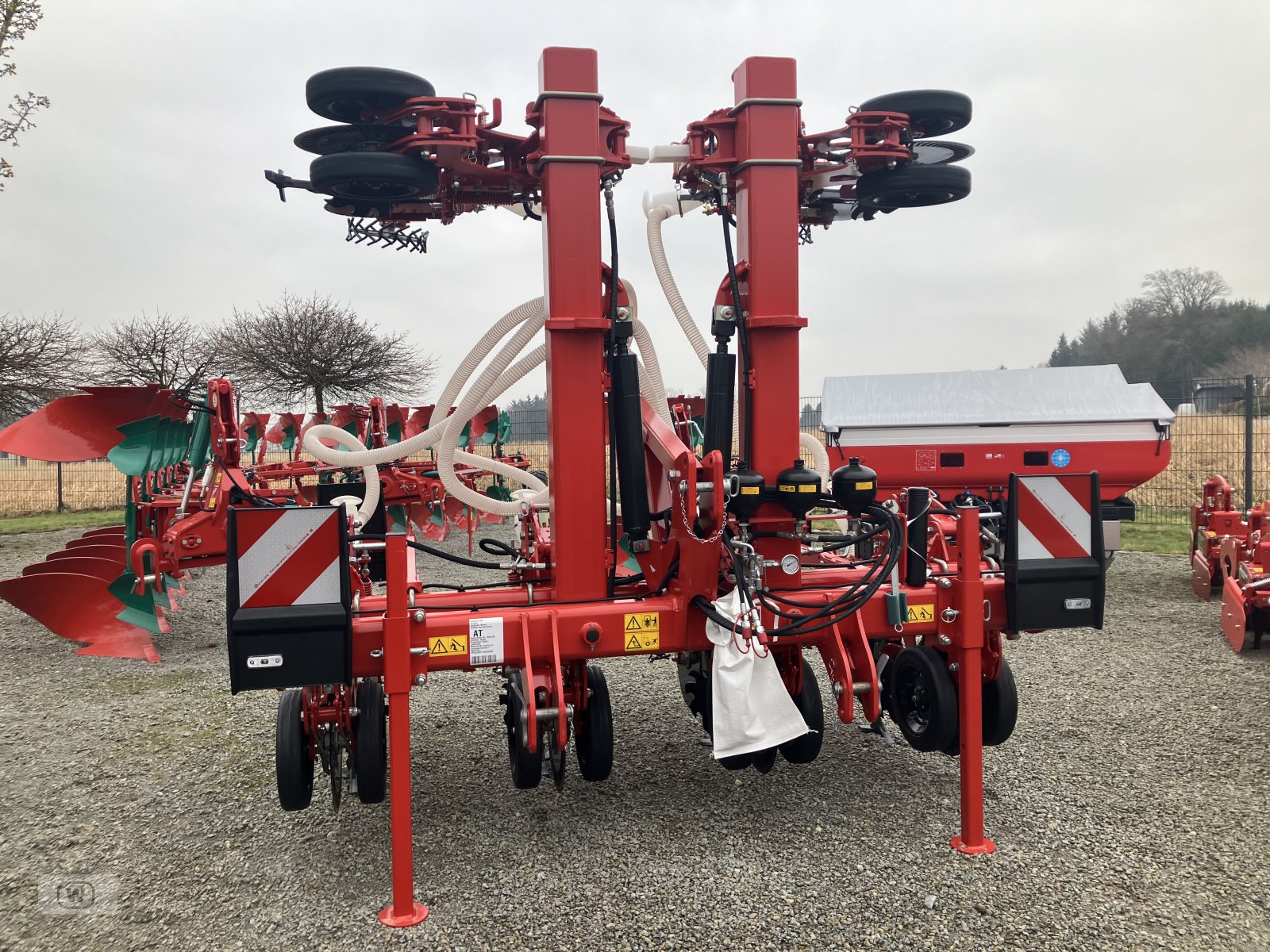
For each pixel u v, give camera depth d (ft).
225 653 20.74
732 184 11.40
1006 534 10.20
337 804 11.15
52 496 59.88
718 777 12.39
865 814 11.09
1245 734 13.60
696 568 10.05
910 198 12.57
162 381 55.36
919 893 9.16
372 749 10.34
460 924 8.80
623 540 15.51
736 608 10.02
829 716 14.96
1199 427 40.34
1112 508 25.76
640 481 11.03
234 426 19.53
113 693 17.35
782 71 10.73
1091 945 8.23
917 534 10.79
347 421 36.70
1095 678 16.75
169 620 24.45
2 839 10.93
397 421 35.14
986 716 11.68
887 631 10.62
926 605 10.60
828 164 11.77
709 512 10.14
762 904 9.02
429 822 11.18
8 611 25.59
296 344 55.16
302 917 9.02
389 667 9.00
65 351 44.62
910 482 26.50
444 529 36.11
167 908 9.25
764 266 10.77
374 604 10.87
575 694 10.90
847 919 8.72
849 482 10.71
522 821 11.14
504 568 12.05
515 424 52.47
